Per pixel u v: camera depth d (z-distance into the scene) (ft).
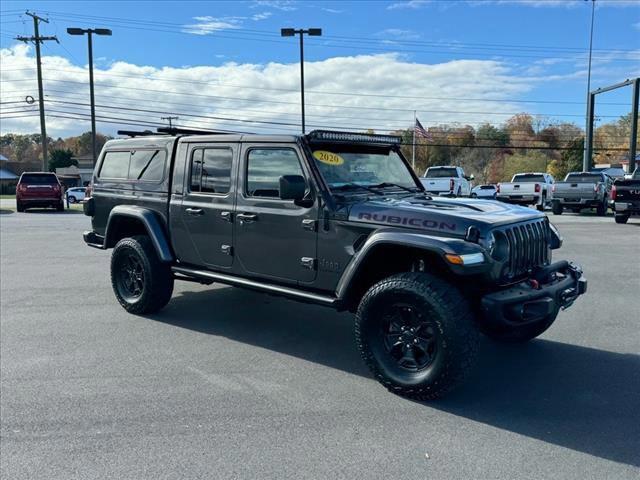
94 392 13.66
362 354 13.84
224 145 17.26
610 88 100.07
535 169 262.88
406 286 12.89
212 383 14.26
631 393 13.60
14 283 26.81
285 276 15.88
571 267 15.40
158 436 11.42
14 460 10.51
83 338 18.01
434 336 12.63
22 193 78.89
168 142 19.24
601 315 20.57
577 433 11.55
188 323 19.71
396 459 10.50
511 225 13.84
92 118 116.67
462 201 15.79
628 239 42.39
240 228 16.76
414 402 13.12
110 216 21.08
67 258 34.71
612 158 274.16
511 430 11.69
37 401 13.14
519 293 13.08
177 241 19.04
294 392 13.71
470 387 14.01
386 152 17.75
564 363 15.67
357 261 13.78
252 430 11.68
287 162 15.57
